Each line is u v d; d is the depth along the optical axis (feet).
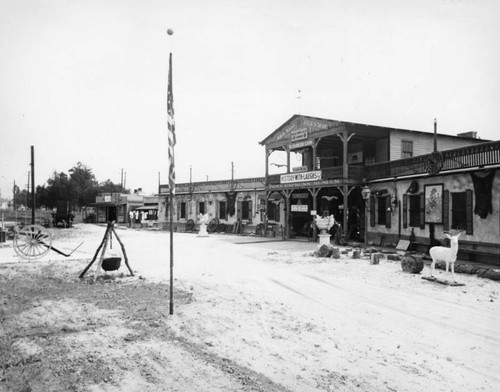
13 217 140.46
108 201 189.78
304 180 81.05
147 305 24.97
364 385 14.51
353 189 78.43
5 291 28.99
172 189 23.39
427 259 49.39
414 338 19.81
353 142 85.51
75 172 230.27
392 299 28.04
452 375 15.51
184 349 17.54
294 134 85.05
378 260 45.37
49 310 23.71
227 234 106.52
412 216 60.03
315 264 45.42
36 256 49.21
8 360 15.94
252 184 106.22
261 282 34.04
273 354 17.33
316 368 15.93
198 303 25.72
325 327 21.42
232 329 20.58
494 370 15.96
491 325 21.97
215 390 13.79
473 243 48.19
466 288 31.89
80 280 33.50
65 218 146.41
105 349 17.30
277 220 96.94
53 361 15.88
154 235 103.19
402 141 78.07
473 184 48.67
